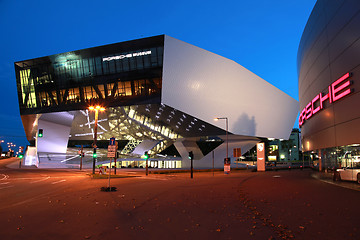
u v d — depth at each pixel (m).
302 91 35.28
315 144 28.06
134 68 48.94
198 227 7.38
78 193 15.29
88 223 7.84
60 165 58.97
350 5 18.52
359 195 13.62
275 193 14.72
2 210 9.88
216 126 52.34
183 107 48.56
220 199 12.66
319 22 25.09
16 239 6.27
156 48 46.91
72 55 52.19
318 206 10.45
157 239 6.30
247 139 63.53
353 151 23.25
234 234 6.69
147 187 19.05
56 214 9.12
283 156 126.62
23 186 20.12
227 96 54.09
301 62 35.47
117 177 30.75
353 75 18.28
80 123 62.44
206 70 50.75
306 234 6.61
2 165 66.94
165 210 9.86
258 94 60.59
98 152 76.56
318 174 32.31
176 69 48.03
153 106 49.25
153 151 69.38
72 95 55.50
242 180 25.48
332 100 21.70
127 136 66.19
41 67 55.28
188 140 64.50
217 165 62.88
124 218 8.51
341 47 19.97
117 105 51.91
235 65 54.97
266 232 6.84
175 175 37.03
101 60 50.91
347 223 7.66
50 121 60.03
